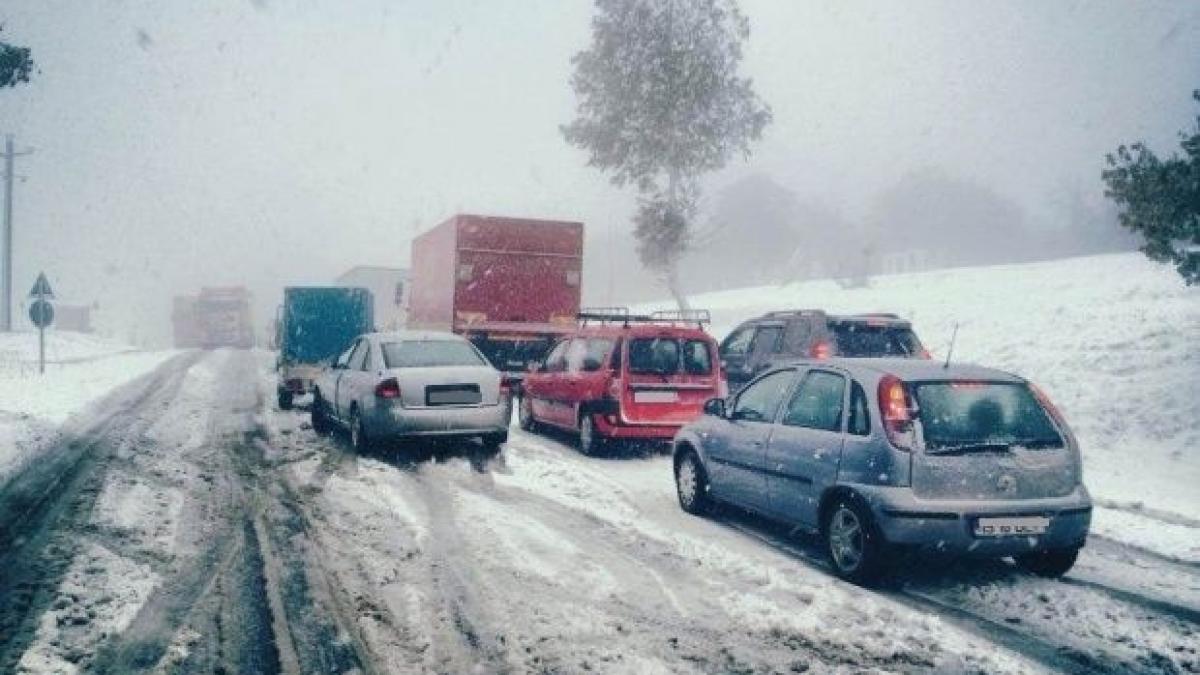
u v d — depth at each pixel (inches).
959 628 194.2
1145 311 685.9
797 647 179.3
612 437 408.8
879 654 176.4
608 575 224.8
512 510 297.7
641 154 1111.6
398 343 427.2
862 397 229.1
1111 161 410.6
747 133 1131.3
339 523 274.8
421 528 268.4
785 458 251.9
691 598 208.2
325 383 473.4
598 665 167.8
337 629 184.4
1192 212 378.6
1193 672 171.0
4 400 601.9
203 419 536.1
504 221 670.5
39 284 858.1
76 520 270.8
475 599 204.4
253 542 251.1
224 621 187.9
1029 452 216.8
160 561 230.7
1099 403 493.7
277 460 390.0
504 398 410.3
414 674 162.2
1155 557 259.0
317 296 638.5
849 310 1158.3
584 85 1138.0
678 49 1075.3
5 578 213.6
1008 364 637.3
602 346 430.6
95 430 470.3
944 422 215.5
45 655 167.5
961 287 1268.5
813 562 244.4
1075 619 200.8
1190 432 418.3
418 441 452.8
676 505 321.7
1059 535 214.8
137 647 172.7
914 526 207.0
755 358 495.5
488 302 666.8
